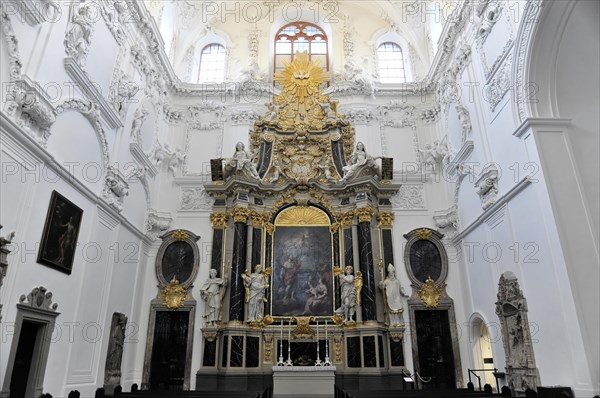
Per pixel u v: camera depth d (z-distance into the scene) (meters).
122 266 12.23
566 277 8.08
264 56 18.17
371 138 16.23
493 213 11.27
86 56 9.88
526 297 9.52
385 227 14.84
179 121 16.47
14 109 7.27
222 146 16.16
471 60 12.70
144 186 13.94
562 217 8.48
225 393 8.43
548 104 9.48
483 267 12.12
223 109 16.66
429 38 17.17
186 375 13.19
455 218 14.26
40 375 8.12
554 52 9.41
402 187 15.59
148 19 13.27
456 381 13.19
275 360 13.52
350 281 13.88
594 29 9.16
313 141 16.20
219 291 13.80
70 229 9.16
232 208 14.84
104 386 10.89
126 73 12.27
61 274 8.89
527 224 9.50
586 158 9.05
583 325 7.69
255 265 14.40
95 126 10.26
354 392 8.45
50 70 8.41
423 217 15.23
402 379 12.73
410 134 16.39
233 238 14.48
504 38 10.63
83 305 9.80
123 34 11.94
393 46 18.67
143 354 13.41
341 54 18.27
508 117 10.38
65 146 9.07
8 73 7.18
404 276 14.45
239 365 12.91
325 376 10.84
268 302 14.23
